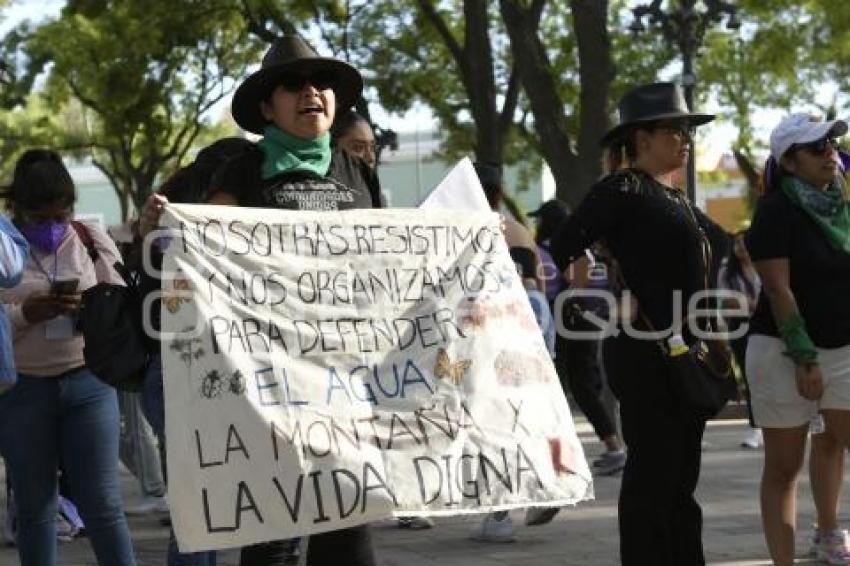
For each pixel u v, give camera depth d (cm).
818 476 768
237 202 526
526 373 532
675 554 657
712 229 662
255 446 482
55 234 632
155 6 2811
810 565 765
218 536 475
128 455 1013
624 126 657
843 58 2805
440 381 518
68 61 3089
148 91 3100
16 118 3828
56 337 599
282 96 529
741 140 2906
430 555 830
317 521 485
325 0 2766
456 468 509
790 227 686
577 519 950
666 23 2058
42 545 605
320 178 536
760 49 2780
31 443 600
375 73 2841
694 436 650
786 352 685
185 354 483
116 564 608
